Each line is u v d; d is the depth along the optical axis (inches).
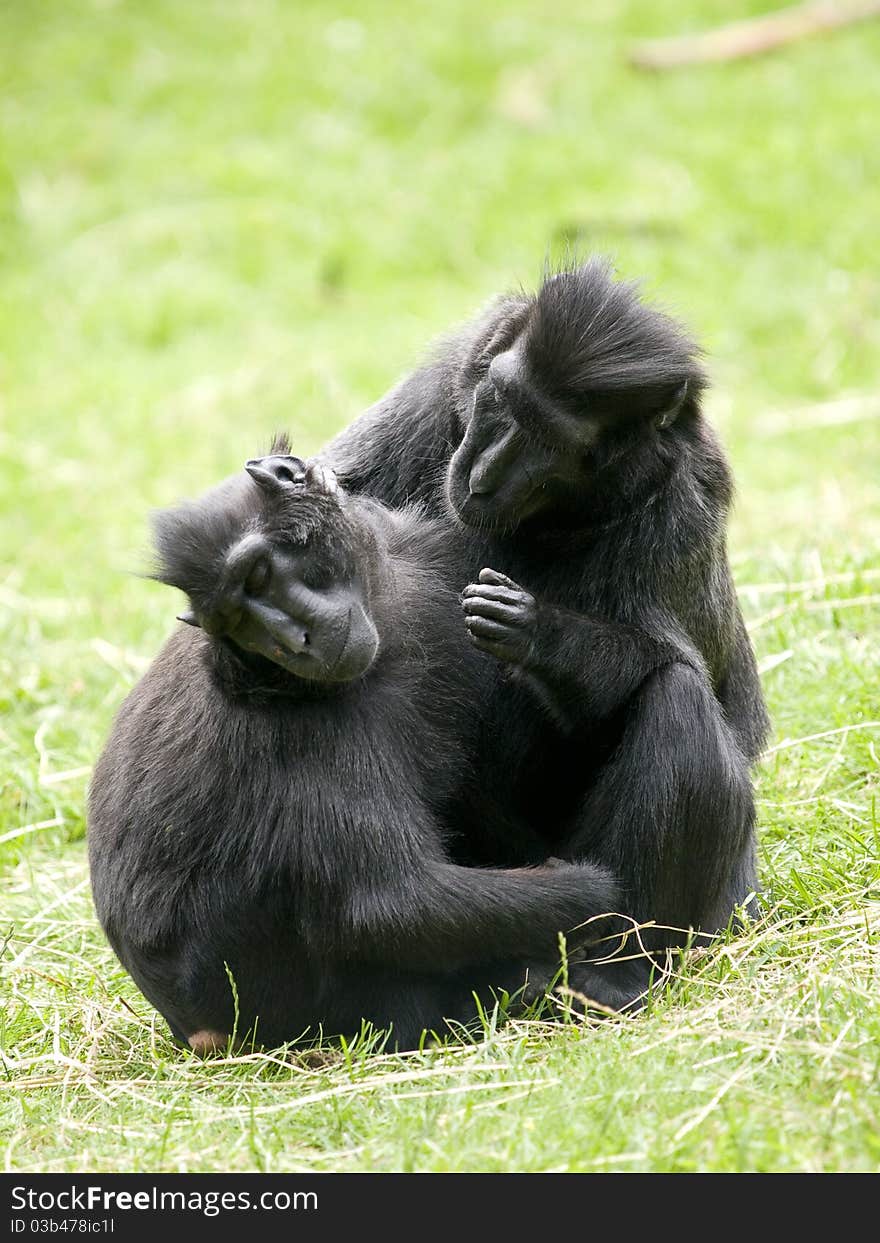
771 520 1079.0
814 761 719.1
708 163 1766.7
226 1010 544.4
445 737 561.6
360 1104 482.0
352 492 644.1
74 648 951.0
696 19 2023.9
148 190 1796.3
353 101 1920.5
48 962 644.1
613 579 586.9
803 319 1519.4
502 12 2065.7
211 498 511.2
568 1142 438.6
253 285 1667.1
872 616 837.2
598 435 561.9
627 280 606.9
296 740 521.0
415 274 1678.2
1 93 1956.2
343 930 519.5
